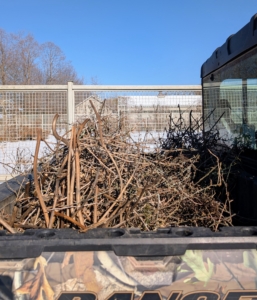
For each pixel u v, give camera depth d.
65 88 6.65
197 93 6.40
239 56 2.97
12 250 1.28
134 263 1.29
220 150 3.29
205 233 1.36
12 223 2.02
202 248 1.29
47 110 6.62
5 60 33.72
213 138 3.37
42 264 1.29
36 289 1.28
